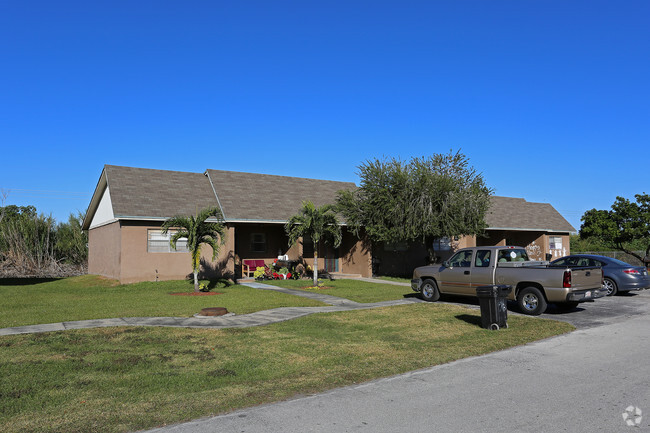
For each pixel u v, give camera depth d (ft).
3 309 43.73
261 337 32.14
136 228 66.49
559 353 27.71
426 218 70.33
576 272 40.98
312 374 23.40
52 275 93.56
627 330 34.94
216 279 69.82
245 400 19.47
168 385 21.44
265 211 74.95
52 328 34.40
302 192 87.35
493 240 107.34
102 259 79.10
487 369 24.25
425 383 21.84
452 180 71.97
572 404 18.62
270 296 53.83
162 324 36.35
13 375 22.75
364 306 46.80
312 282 70.44
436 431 16.06
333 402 19.25
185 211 69.77
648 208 102.83
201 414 17.93
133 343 29.94
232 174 84.38
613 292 56.34
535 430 16.05
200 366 24.71
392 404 18.93
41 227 101.04
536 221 108.78
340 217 81.05
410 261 94.73
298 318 39.63
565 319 40.04
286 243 83.76
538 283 41.91
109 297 53.06
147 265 67.00
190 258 70.18
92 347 28.73
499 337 32.50
